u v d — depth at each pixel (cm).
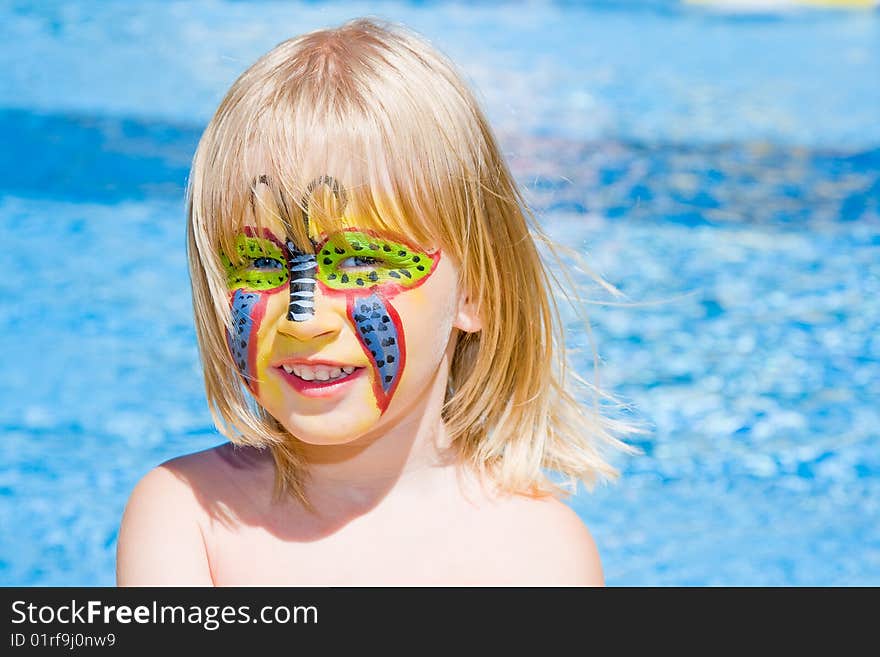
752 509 568
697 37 1452
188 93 1055
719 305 751
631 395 649
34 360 664
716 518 562
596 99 1145
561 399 338
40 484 562
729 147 1034
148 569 289
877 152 1037
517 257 308
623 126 1070
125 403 629
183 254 790
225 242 270
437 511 296
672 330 720
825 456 608
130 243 800
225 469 305
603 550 532
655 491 583
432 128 277
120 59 1147
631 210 888
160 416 620
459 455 308
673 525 555
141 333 696
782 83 1249
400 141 270
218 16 1308
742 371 679
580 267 374
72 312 714
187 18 1295
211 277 274
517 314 307
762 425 630
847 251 832
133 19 1284
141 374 656
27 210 839
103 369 658
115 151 930
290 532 293
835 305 754
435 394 295
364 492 295
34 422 609
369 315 262
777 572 512
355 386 265
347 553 290
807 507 568
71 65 1120
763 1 1638
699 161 997
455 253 279
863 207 913
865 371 682
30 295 729
